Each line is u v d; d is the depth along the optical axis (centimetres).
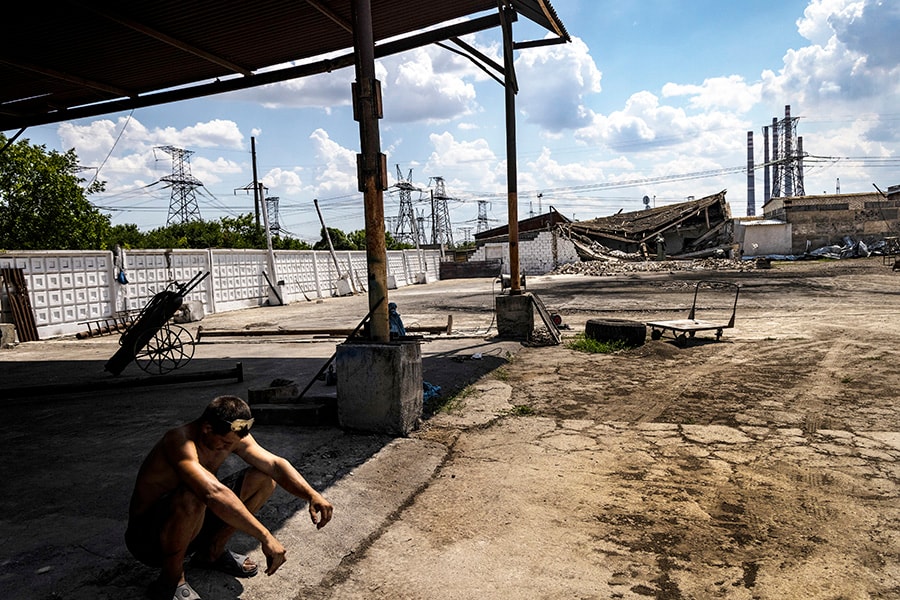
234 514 232
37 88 1062
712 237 4212
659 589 267
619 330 932
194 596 250
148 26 825
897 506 347
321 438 489
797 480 389
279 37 911
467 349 934
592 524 334
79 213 2088
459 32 884
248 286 2284
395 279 3281
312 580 280
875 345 878
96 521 339
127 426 564
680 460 432
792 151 8494
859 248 3991
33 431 552
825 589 264
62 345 1303
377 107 509
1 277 1334
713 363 788
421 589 272
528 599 261
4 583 269
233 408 247
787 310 1397
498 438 493
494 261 4228
